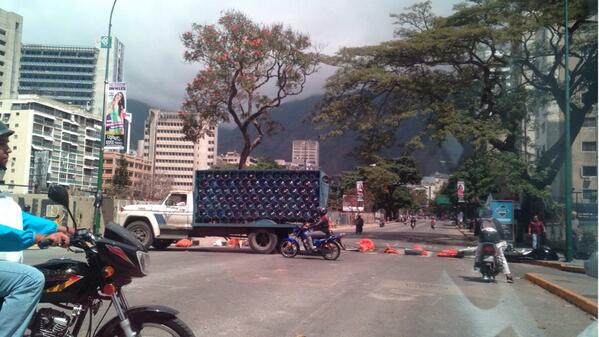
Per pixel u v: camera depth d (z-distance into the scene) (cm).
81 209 2308
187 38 2836
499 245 1193
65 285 383
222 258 1645
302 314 764
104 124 2266
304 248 1745
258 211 1972
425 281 1152
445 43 1920
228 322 700
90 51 14825
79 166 13738
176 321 413
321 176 1945
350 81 2619
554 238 2208
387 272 1342
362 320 728
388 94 2486
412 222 6006
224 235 1994
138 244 396
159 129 12812
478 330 668
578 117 1328
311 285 1062
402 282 1129
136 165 12594
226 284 1040
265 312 771
